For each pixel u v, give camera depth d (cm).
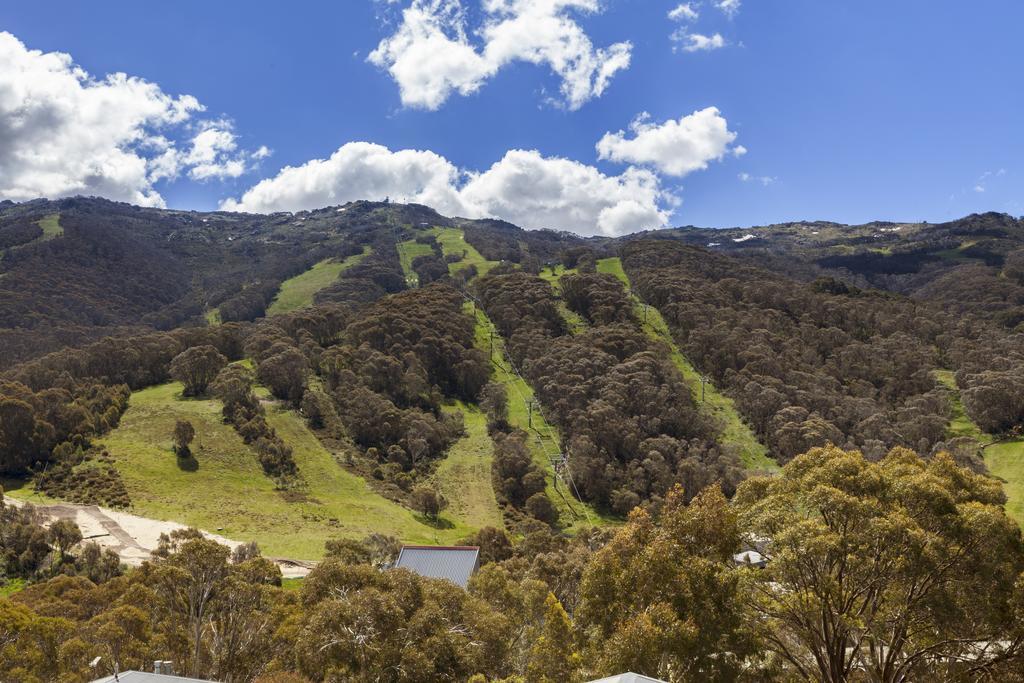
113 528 5916
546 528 7088
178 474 7431
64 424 7919
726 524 2214
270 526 6550
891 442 8575
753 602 2017
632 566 2252
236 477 7650
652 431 9156
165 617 3009
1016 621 1802
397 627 2319
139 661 2595
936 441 8756
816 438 8412
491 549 5731
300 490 7669
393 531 6900
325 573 2809
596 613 2272
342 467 8538
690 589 2059
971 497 2088
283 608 3083
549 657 2236
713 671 1928
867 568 1833
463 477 8706
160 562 3628
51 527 5278
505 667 2398
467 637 2378
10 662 2372
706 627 1964
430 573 4262
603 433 8912
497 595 2955
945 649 1923
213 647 2931
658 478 8094
